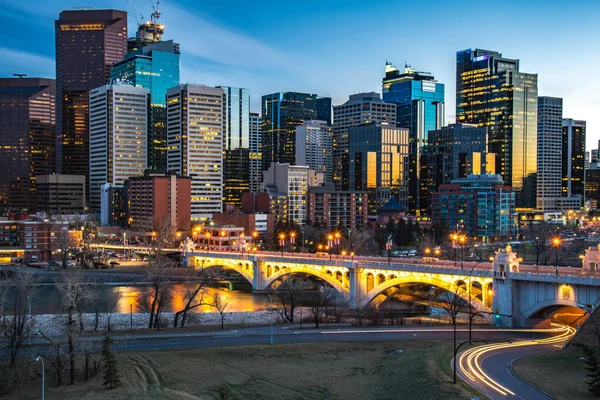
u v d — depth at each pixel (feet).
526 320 482.28
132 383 340.80
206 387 339.77
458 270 522.88
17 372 344.49
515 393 295.89
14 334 367.25
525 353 377.50
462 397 292.20
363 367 374.63
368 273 611.88
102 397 315.17
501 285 488.44
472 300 513.45
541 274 465.88
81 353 360.89
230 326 506.89
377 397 322.55
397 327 492.13
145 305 603.67
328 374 362.12
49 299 641.40
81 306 459.32
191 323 542.16
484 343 411.34
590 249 502.79
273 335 460.14
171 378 350.64
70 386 333.62
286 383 347.97
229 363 383.24
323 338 448.24
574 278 444.55
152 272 595.06
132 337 448.24
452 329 476.54
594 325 395.75
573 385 302.86
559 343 410.72
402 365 360.89
